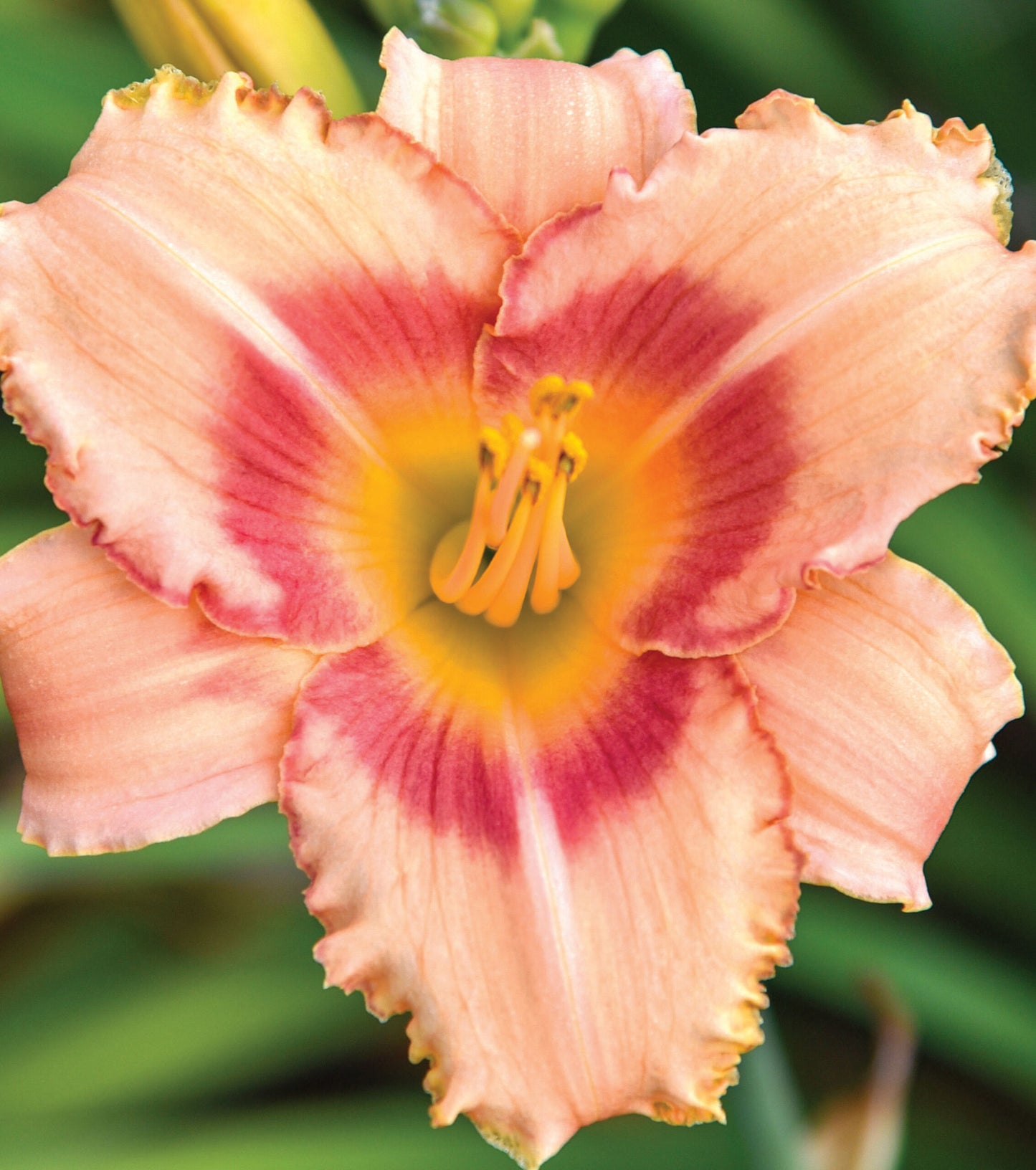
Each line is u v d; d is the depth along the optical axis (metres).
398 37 0.45
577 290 0.45
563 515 0.47
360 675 0.45
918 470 0.44
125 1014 0.56
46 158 0.56
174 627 0.44
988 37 0.58
